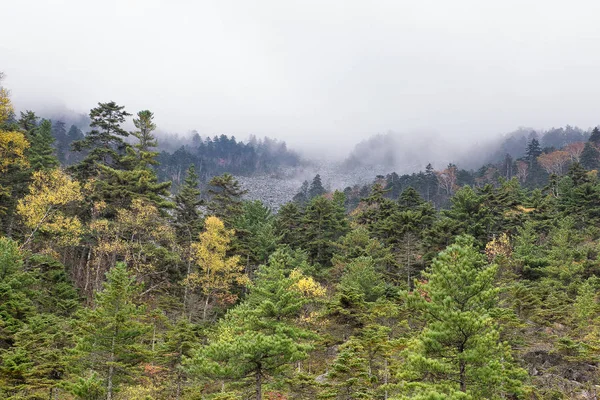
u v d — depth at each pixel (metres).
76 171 50.69
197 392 22.61
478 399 14.23
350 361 19.00
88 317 19.36
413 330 26.05
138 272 38.66
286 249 48.00
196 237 47.09
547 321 26.25
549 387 22.17
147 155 52.56
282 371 18.62
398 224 49.38
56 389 20.98
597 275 39.28
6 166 42.19
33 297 30.34
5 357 18.80
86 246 44.25
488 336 14.07
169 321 31.94
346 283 34.97
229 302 43.34
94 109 52.38
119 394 20.88
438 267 15.96
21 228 42.12
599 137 142.38
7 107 36.66
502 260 36.12
